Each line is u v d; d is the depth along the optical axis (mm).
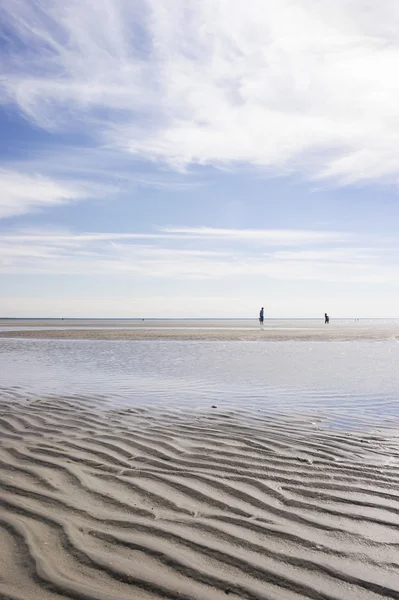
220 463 4664
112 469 4441
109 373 11570
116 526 3191
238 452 5051
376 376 11148
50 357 15719
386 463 4676
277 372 11875
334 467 4539
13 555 2785
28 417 6668
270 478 4215
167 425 6258
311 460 4770
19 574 2586
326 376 11094
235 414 6973
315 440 5551
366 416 6867
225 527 3195
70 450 5078
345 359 15375
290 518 3357
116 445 5301
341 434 5832
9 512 3396
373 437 5695
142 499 3691
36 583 2504
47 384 9773
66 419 6562
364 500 3701
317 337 29391
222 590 2480
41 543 2936
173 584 2521
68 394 8578
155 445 5316
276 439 5590
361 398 8305
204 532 3117
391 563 2758
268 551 2879
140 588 2484
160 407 7473
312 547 2934
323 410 7293
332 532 3139
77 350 18781
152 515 3381
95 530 3127
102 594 2422
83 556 2785
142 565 2701
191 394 8680
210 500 3682
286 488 3961
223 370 12250
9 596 2379
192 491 3875
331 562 2760
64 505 3541
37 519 3283
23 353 17266
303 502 3654
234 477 4238
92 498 3697
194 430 5996
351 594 2459
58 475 4242
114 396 8406
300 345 22516
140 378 10711
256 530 3154
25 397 8242
